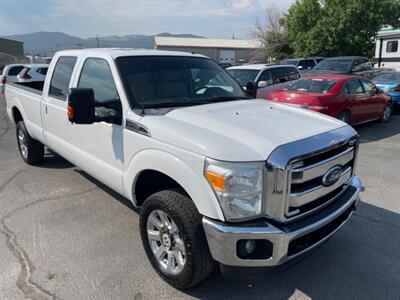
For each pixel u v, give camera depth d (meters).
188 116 3.19
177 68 4.02
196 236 2.75
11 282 3.14
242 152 2.57
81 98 3.19
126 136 3.38
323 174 2.82
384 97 10.64
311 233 2.85
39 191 5.21
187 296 3.00
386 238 3.92
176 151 2.82
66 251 3.63
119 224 4.21
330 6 27.92
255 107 3.62
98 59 4.00
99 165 3.92
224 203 2.54
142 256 3.55
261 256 2.62
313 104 8.33
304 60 21.11
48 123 5.07
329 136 2.92
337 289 3.10
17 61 43.16
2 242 3.79
